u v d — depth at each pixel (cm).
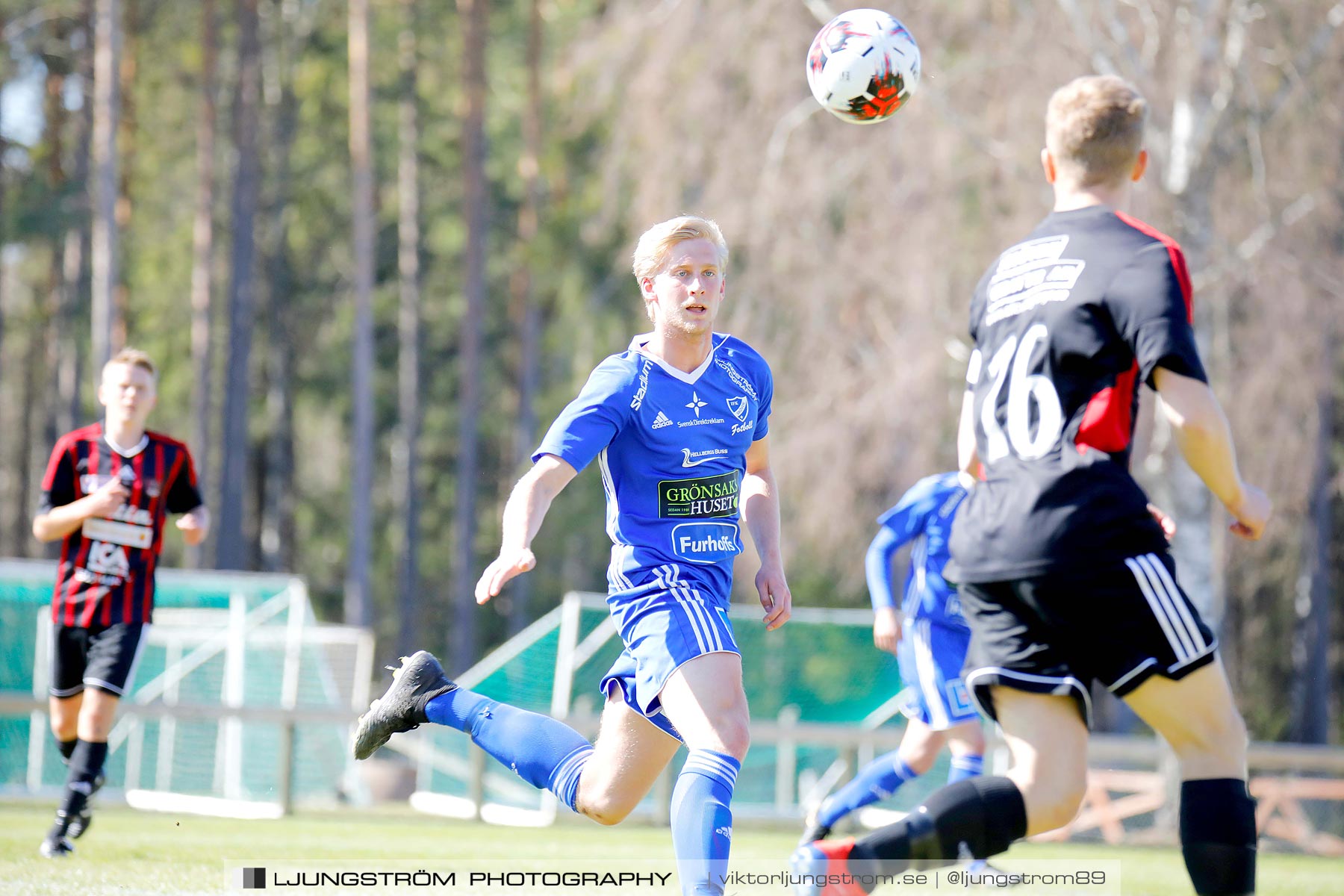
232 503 11131
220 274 13325
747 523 1681
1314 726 10875
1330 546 12069
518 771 1603
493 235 13575
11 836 2612
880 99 1898
